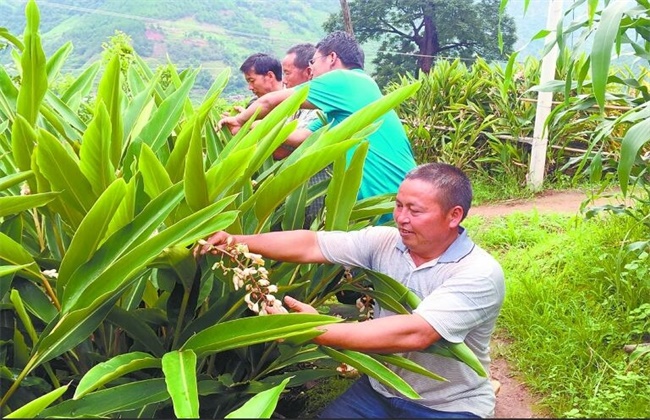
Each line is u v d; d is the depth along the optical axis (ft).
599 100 8.47
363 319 8.32
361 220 9.02
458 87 24.45
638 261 10.95
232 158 5.88
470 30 92.89
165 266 6.04
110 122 5.98
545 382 9.40
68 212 6.29
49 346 5.67
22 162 6.38
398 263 7.02
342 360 6.16
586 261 12.44
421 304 6.31
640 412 8.31
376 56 98.12
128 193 5.78
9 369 6.17
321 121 9.96
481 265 6.56
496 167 23.38
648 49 9.98
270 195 6.40
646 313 10.02
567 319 10.60
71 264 5.81
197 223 5.46
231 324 5.64
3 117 8.42
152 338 6.42
